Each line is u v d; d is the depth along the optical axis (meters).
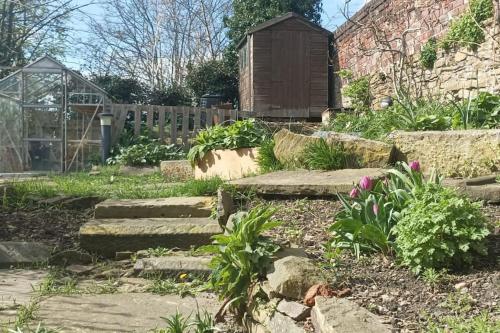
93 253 5.01
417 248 3.17
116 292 4.20
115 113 13.93
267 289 3.18
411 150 5.99
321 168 6.05
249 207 5.23
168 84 27.64
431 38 11.19
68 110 13.76
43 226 5.64
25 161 13.41
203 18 28.30
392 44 13.41
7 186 6.70
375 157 5.96
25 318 3.46
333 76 19.31
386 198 3.85
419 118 7.04
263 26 18.59
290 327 2.78
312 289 2.91
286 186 5.29
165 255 4.86
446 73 10.70
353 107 14.66
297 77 18.84
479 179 5.09
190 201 5.77
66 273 4.68
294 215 4.77
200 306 3.89
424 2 11.73
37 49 22.62
